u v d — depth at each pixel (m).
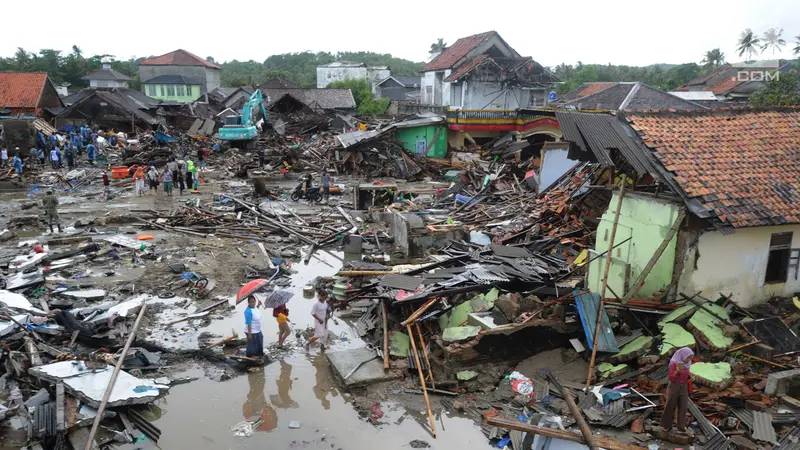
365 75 100.19
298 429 8.95
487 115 38.81
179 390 10.01
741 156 11.85
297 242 19.86
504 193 25.08
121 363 9.89
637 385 9.56
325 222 22.22
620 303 10.75
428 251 18.31
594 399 9.23
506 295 11.12
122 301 13.59
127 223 21.34
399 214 19.27
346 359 10.94
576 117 12.38
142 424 8.77
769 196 11.02
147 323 12.55
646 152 11.36
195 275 15.44
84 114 49.59
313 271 16.98
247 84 100.31
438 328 11.62
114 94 54.91
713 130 12.46
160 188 29.08
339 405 9.69
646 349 10.05
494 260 13.91
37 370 9.29
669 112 12.63
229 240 19.70
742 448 8.05
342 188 29.55
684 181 10.75
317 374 10.78
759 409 8.77
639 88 35.94
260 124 46.97
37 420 8.12
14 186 27.84
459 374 10.20
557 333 10.91
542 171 24.44
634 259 11.93
